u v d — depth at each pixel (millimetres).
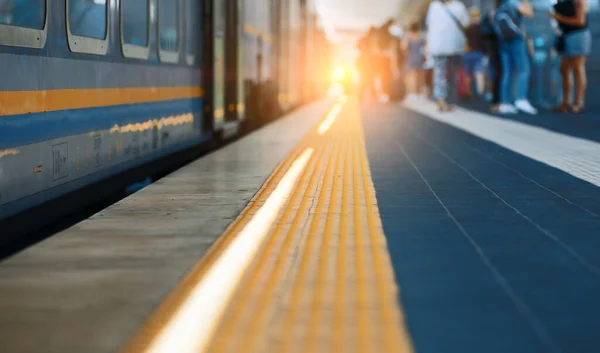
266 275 3342
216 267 3467
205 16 10812
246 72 13625
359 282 3215
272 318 2740
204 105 10805
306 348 2439
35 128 5258
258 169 7301
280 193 5773
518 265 3480
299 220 4676
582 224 4469
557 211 4906
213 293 3053
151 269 3443
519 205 5145
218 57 11398
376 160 8039
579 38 15500
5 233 5023
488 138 10445
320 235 4215
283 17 19484
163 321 2709
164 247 3900
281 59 19109
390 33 27750
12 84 4910
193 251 3811
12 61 4922
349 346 2451
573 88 18297
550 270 3385
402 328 2602
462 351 2375
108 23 6746
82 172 6141
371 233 4254
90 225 4488
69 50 5871
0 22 4781
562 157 8055
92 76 6359
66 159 5809
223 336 2553
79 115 6074
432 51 18031
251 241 4047
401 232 4277
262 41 15719
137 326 2646
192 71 10094
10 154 4887
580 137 10383
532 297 2955
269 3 16812
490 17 16750
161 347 2449
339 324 2666
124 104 7199
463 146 9406
